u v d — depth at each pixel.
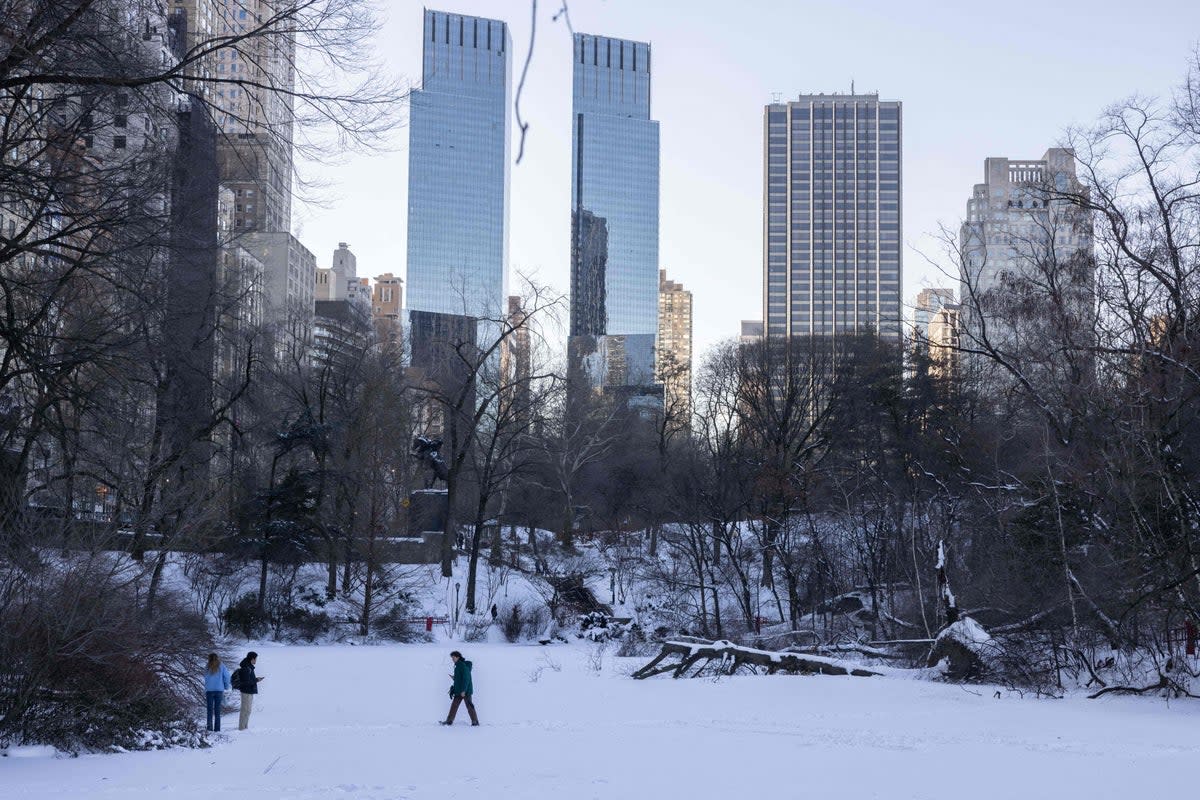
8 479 26.23
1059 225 50.16
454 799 15.52
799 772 18.08
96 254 24.45
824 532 59.56
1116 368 34.91
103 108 22.95
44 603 20.69
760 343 84.12
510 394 80.12
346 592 62.88
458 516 79.25
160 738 21.66
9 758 19.31
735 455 72.06
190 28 21.72
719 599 67.62
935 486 55.88
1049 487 36.09
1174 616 33.84
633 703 31.05
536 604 66.75
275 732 24.69
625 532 91.75
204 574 54.44
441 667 43.28
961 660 34.16
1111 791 16.05
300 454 71.31
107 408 30.70
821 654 42.94
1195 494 32.22
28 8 19.48
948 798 15.57
